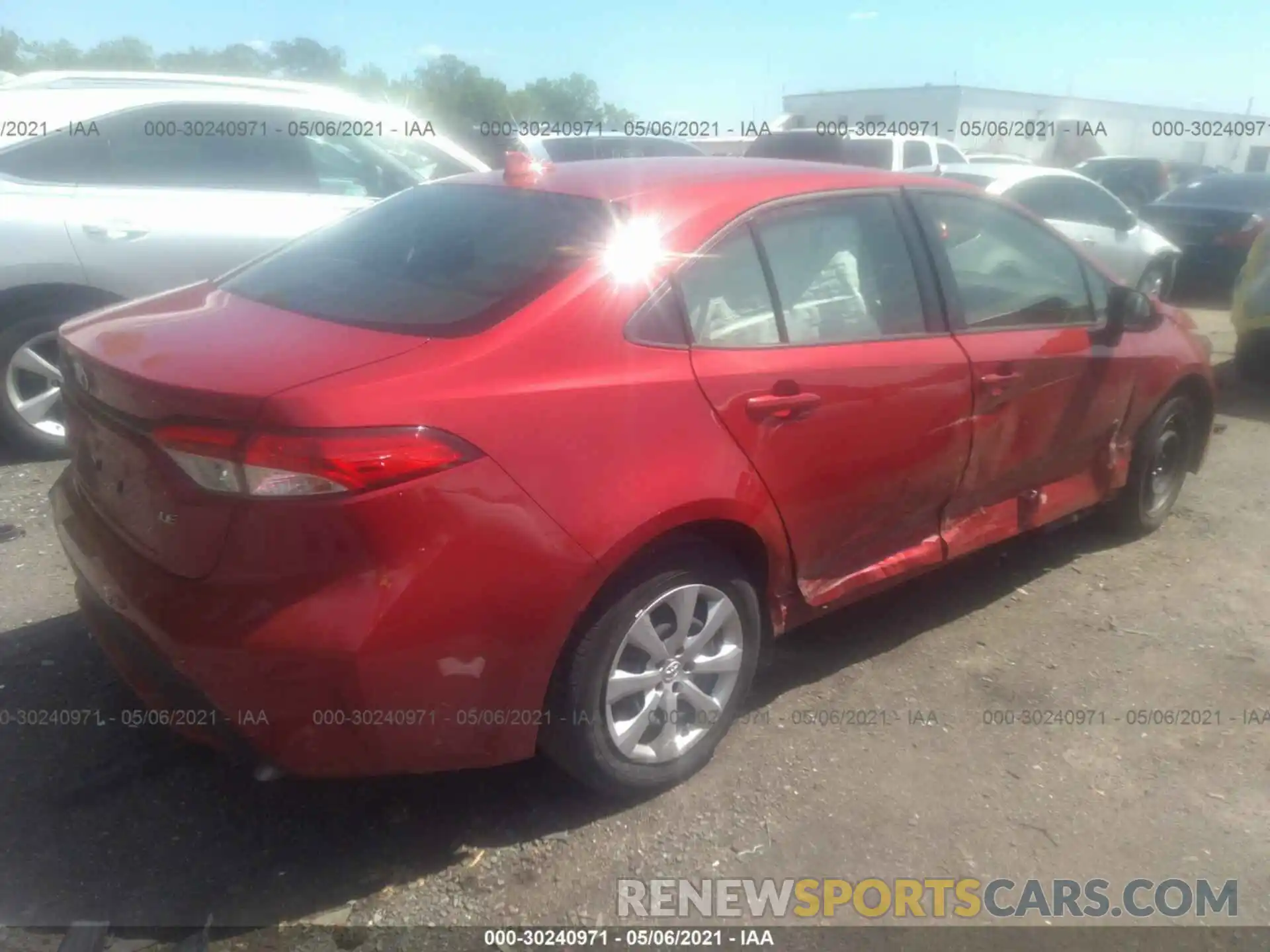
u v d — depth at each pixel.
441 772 2.95
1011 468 3.93
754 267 3.12
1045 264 4.12
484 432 2.48
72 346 2.88
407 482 2.36
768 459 3.02
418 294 2.88
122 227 5.19
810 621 3.52
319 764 2.48
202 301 3.15
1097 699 3.61
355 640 2.34
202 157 5.49
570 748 2.80
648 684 2.91
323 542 2.33
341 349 2.58
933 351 3.50
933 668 3.77
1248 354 7.78
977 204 3.89
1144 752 3.33
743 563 3.16
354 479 2.31
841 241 3.39
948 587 4.40
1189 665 3.84
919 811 3.03
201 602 2.40
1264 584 4.50
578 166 3.55
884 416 3.33
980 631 4.05
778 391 3.02
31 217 4.99
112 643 2.74
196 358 2.57
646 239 2.94
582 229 2.97
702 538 2.96
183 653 2.41
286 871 2.73
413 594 2.38
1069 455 4.22
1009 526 4.06
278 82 5.89
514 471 2.51
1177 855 2.90
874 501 3.42
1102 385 4.22
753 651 3.19
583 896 2.69
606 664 2.78
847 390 3.20
